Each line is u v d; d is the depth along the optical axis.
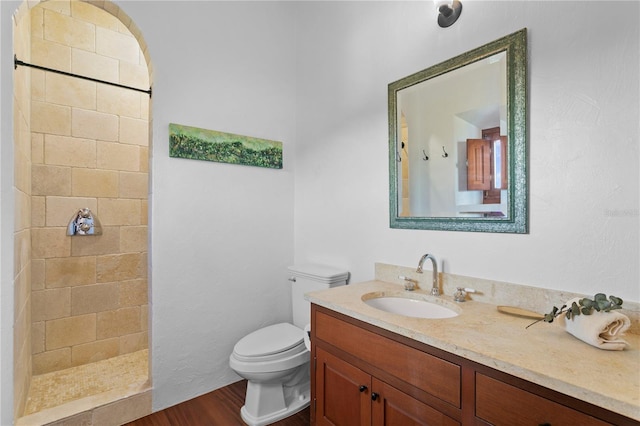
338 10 2.17
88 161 2.41
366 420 1.27
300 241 2.49
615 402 0.68
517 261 1.32
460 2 1.51
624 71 1.07
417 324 1.14
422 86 1.66
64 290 2.32
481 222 1.43
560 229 1.21
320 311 1.51
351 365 1.34
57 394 1.99
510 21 1.34
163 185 1.95
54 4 2.28
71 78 2.34
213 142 2.13
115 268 2.53
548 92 1.24
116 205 2.53
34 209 2.20
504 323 1.15
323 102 2.29
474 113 1.45
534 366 0.82
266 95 2.40
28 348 2.01
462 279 1.50
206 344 2.12
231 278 2.23
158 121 1.93
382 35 1.88
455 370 0.99
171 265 1.98
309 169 2.41
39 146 2.21
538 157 1.26
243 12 2.29
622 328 0.92
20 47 1.72
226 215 2.20
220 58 2.18
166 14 1.96
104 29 2.48
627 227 1.07
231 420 1.84
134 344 2.62
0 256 1.26
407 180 1.73
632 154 1.06
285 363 1.80
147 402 1.89
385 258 1.86
